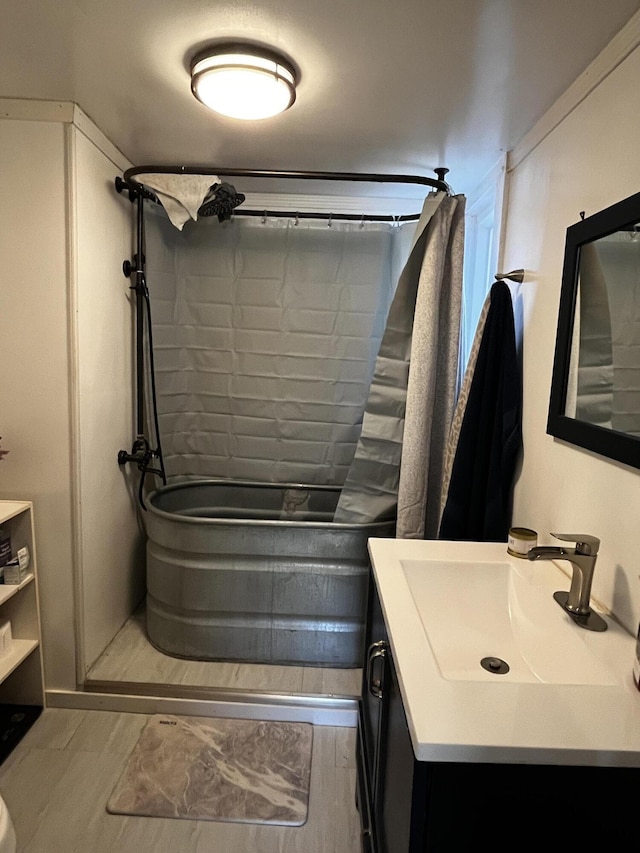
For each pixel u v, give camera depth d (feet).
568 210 4.90
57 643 6.72
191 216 7.01
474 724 2.62
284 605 7.34
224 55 4.54
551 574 4.47
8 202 5.92
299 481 9.04
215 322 8.77
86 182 6.20
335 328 8.68
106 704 6.77
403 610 3.70
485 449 6.14
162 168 6.77
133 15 4.12
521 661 3.85
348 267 8.53
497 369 6.09
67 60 4.84
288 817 5.33
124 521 8.02
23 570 6.24
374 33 4.27
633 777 2.60
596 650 3.44
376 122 5.95
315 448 8.95
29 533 6.33
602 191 4.30
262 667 7.37
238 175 6.76
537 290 5.57
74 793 5.54
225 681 7.02
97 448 6.91
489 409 6.09
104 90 5.43
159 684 6.86
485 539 6.05
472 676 3.68
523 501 5.79
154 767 5.89
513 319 6.06
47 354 6.15
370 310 8.59
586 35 4.18
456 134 6.19
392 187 8.50
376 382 7.02
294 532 7.19
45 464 6.34
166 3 3.96
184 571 7.31
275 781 5.76
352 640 7.38
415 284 6.79
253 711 6.71
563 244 4.98
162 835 5.12
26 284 6.04
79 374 6.26
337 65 4.77
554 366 4.86
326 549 7.22
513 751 2.50
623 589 3.80
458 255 6.78
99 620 7.26
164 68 4.95
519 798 2.60
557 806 2.61
